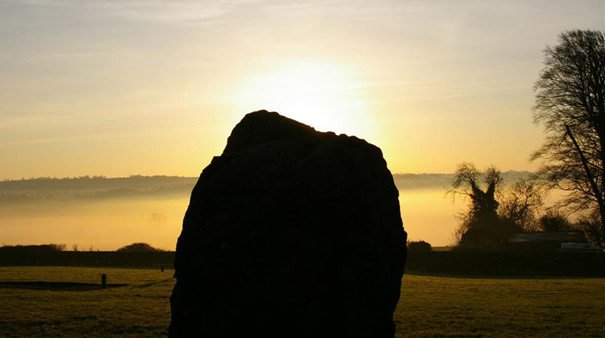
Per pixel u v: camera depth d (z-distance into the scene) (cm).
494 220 8494
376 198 1362
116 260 7200
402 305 2986
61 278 4438
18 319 2445
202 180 1404
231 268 1301
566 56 6481
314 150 1353
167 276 4791
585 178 6462
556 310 2844
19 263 7256
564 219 8369
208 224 1345
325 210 1309
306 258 1297
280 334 1289
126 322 2400
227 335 1295
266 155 1367
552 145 6631
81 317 2502
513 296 3453
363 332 1324
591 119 6356
